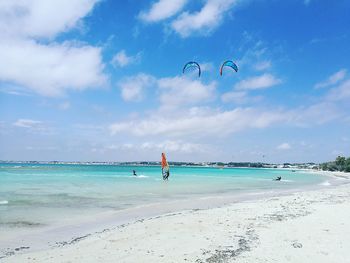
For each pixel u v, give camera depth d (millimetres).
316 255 10023
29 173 80188
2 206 21250
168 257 10062
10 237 13234
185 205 22875
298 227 13992
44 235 13648
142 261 9742
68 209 20594
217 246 11188
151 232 13508
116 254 10484
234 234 12906
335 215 17016
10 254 10773
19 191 31578
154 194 31141
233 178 74062
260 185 48219
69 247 11500
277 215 17172
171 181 55562
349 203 22234
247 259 9734
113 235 13156
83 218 17578
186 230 13773
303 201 23672
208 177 78000
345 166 163375
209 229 13898
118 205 22734
